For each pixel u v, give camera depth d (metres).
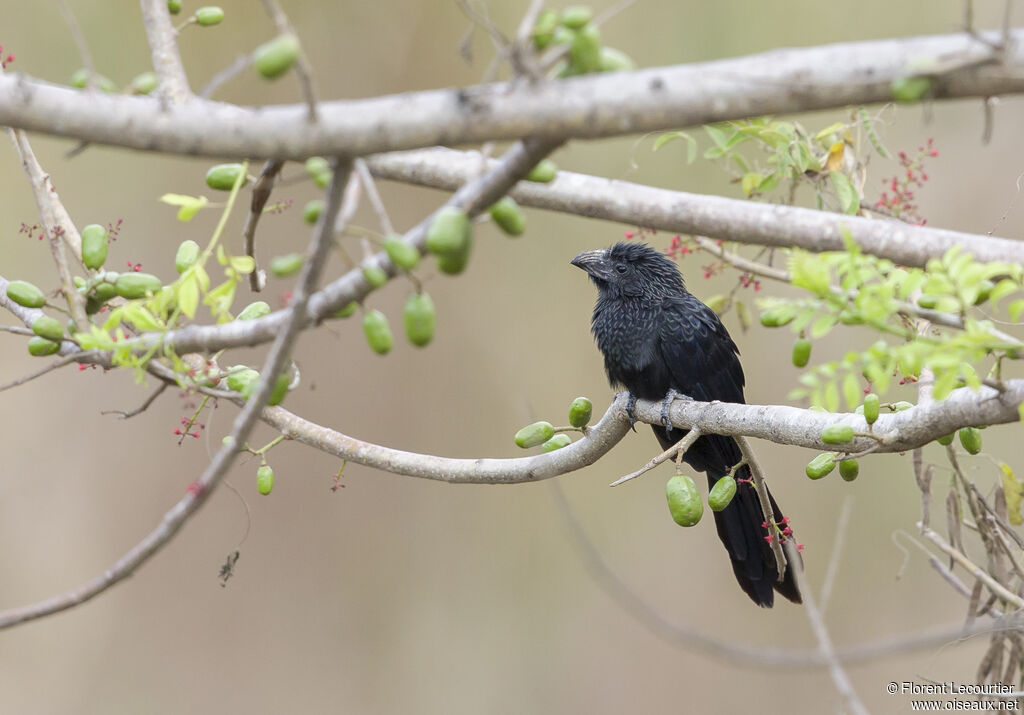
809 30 14.59
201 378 4.95
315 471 15.67
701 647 4.59
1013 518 6.20
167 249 14.56
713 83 3.58
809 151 7.13
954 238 5.38
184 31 14.59
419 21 14.98
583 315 15.51
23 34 14.16
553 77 3.70
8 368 14.37
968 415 4.82
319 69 15.03
